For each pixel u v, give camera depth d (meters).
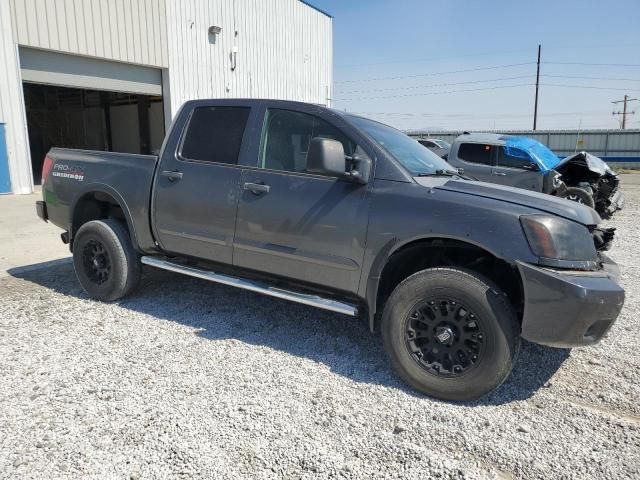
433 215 3.18
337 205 3.49
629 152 31.70
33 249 7.21
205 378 3.37
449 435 2.79
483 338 3.01
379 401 3.14
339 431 2.81
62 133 25.27
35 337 3.98
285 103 3.94
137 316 4.49
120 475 2.40
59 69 13.91
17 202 11.67
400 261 3.54
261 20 20.52
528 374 3.55
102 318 4.43
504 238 2.99
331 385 3.33
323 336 4.15
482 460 2.59
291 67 22.73
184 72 17.30
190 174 4.20
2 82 12.38
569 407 3.11
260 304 4.88
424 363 3.20
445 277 3.10
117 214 5.21
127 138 23.73
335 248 3.51
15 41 12.55
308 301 3.64
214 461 2.52
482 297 2.98
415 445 2.70
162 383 3.28
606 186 10.98
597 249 3.53
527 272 2.91
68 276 5.77
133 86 16.05
